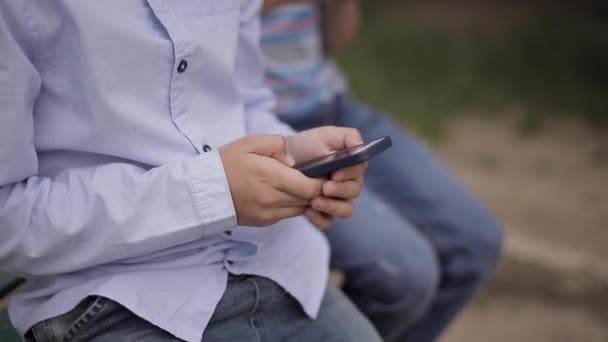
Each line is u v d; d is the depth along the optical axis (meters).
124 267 1.08
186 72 1.11
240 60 1.31
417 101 3.41
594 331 2.38
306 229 1.27
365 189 1.70
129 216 1.01
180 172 1.02
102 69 1.04
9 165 1.00
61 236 1.01
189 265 1.11
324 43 1.95
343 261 1.54
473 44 3.86
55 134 1.07
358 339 1.23
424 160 1.82
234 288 1.14
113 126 1.06
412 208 1.74
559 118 3.31
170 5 1.10
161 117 1.10
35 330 1.06
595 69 3.59
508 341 2.35
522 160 3.03
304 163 1.10
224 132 1.19
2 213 0.99
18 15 1.00
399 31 4.04
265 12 1.69
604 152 3.08
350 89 3.44
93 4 1.03
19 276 1.19
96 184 1.02
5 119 0.98
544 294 2.48
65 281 1.08
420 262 1.57
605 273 2.42
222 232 1.12
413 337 1.78
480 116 3.34
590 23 4.03
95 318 1.04
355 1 1.93
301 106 1.81
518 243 2.50
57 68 1.05
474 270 1.71
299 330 1.21
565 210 2.73
